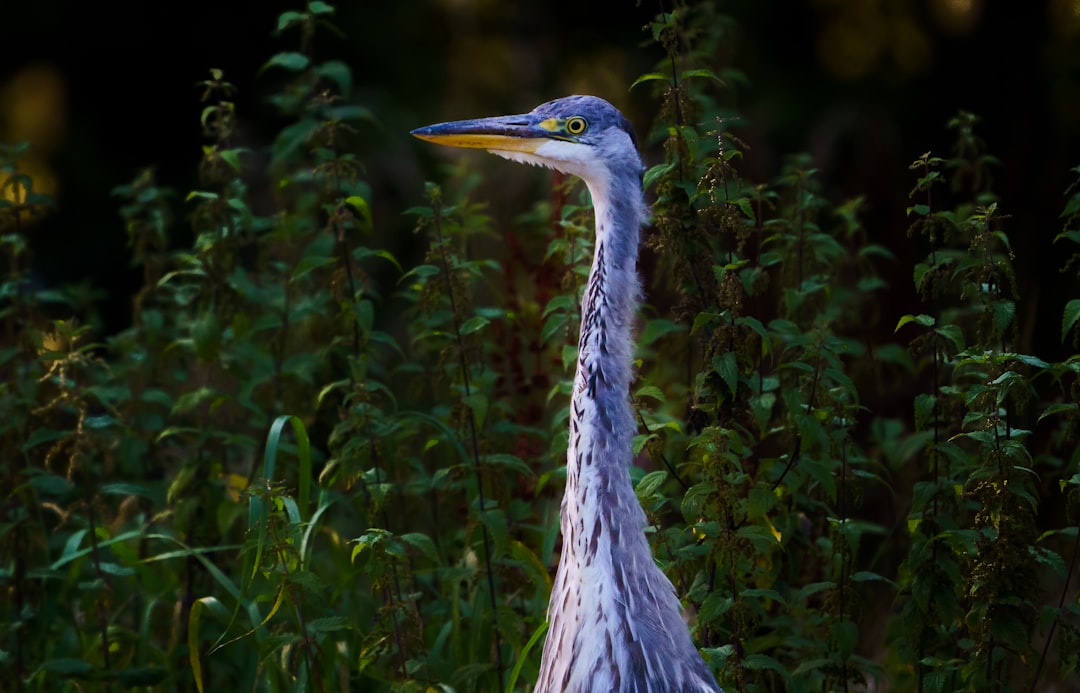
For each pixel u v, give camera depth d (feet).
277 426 29.78
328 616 30.17
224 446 36.47
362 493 31.83
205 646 33.71
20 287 37.09
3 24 75.72
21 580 33.32
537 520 35.37
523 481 35.17
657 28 29.22
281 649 30.12
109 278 73.97
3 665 31.89
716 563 26.96
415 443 37.35
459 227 32.78
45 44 77.05
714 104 38.81
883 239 54.70
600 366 25.04
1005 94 65.67
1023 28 65.16
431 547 26.99
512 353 36.91
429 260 31.19
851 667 28.84
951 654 30.22
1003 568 26.08
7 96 77.41
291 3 76.74
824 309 35.70
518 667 27.50
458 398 33.12
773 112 70.85
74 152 76.28
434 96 76.33
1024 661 27.07
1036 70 64.03
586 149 25.32
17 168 35.91
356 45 75.72
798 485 28.55
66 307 53.88
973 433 26.35
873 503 41.09
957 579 27.55
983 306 29.12
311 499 36.32
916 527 28.40
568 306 31.53
